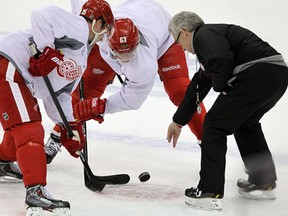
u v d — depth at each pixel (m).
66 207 9.77
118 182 11.65
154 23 11.98
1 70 9.95
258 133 11.05
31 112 10.02
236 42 10.24
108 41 10.91
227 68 9.84
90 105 11.83
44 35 9.73
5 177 11.85
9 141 11.38
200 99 11.12
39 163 9.79
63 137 10.87
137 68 11.20
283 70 10.41
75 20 9.98
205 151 10.39
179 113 11.25
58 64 9.77
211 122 10.41
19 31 10.32
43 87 10.41
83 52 10.28
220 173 10.34
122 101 11.78
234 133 11.21
